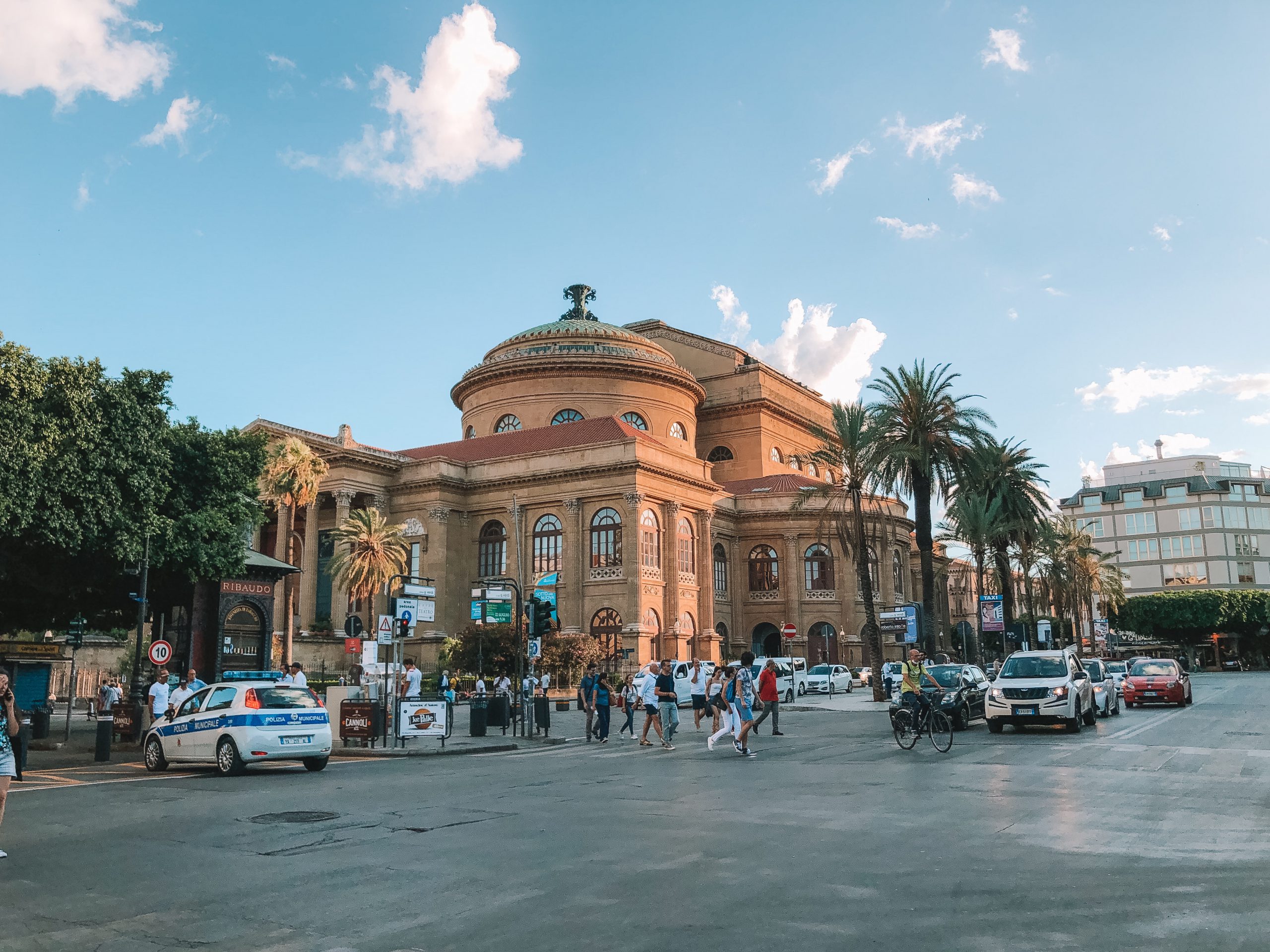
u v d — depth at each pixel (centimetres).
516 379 6969
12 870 952
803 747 2230
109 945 695
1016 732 2464
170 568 2930
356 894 823
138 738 2623
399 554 5391
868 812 1214
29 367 2395
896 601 6969
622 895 799
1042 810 1194
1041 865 881
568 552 5706
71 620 3494
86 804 1452
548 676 4800
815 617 6669
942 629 8150
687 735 2755
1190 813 1160
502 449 6353
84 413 2511
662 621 5750
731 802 1324
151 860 991
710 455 7800
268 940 697
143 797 1532
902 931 680
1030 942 651
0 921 761
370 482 6041
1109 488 13625
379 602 5806
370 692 2866
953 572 6297
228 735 1881
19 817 1320
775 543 6788
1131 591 13175
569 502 5741
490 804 1357
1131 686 3544
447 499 6006
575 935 688
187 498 2903
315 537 5897
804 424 8119
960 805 1253
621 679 5078
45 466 2414
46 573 2939
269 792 1573
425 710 2480
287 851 1027
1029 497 4894
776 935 677
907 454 4091
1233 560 12669
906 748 2077
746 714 2055
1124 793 1328
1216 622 10131
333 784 1681
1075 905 742
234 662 3216
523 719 2806
